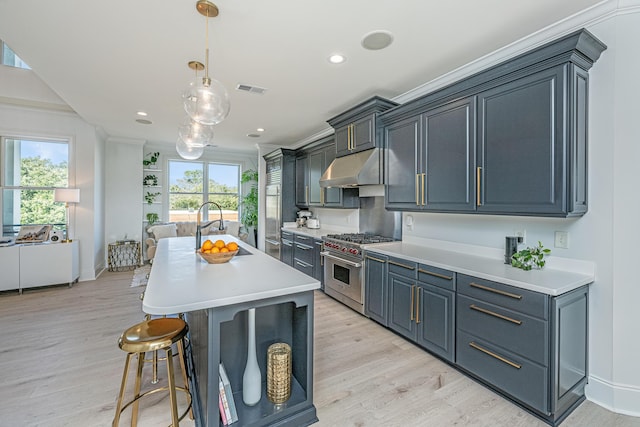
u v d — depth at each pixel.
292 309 2.09
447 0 1.81
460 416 1.87
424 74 2.86
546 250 2.17
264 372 2.02
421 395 2.07
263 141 6.11
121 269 5.76
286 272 2.06
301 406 1.82
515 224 2.45
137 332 1.64
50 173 4.75
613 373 1.92
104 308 3.68
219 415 1.61
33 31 2.16
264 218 6.40
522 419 1.84
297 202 5.64
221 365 1.75
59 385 2.16
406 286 2.77
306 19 2.01
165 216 6.88
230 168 7.71
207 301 1.46
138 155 6.21
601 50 1.89
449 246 3.01
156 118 4.42
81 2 1.85
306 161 5.30
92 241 4.97
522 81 2.02
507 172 2.12
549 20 2.03
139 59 2.58
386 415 1.88
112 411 1.90
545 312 1.76
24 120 4.48
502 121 2.14
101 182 5.51
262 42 2.30
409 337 2.73
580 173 1.91
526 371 1.85
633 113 1.83
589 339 2.00
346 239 3.79
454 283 2.31
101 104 3.78
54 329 3.08
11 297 4.08
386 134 3.25
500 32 2.16
